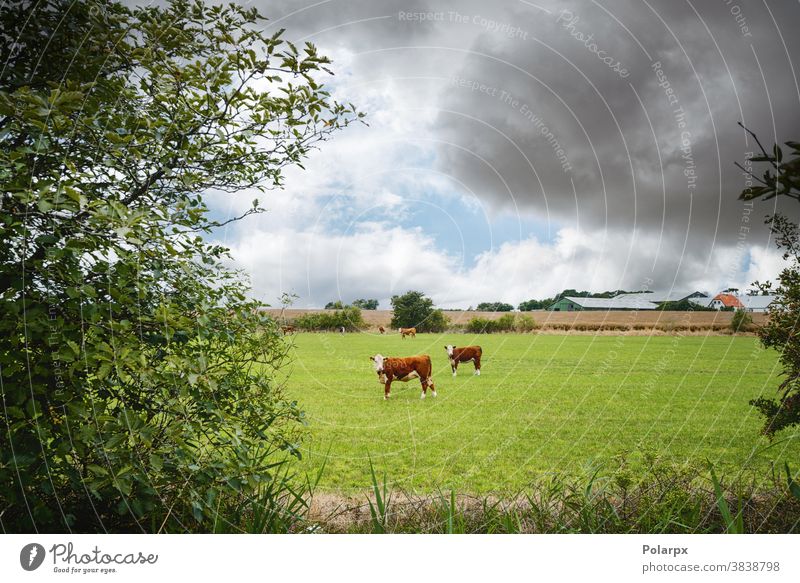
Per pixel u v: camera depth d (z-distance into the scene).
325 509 4.98
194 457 3.49
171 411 3.48
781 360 4.89
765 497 4.50
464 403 14.38
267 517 3.92
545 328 50.34
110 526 3.82
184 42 3.71
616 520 4.01
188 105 3.78
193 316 3.77
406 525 4.37
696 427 10.82
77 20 3.61
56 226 3.08
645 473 4.79
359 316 52.66
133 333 3.41
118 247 3.19
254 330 4.39
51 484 3.16
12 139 3.52
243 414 4.10
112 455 3.15
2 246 3.17
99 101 3.51
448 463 8.23
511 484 6.74
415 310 53.75
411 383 18.52
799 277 4.69
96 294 3.36
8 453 3.02
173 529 3.88
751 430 10.24
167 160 3.68
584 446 9.32
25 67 3.73
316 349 31.50
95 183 3.75
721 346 31.67
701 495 4.37
